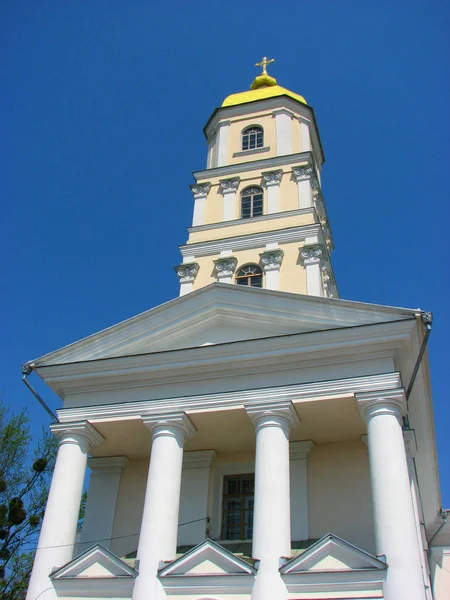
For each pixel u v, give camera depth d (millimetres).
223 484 17641
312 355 15547
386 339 14992
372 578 12312
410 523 12578
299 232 22859
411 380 14992
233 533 16906
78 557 14352
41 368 17344
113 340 17484
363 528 15750
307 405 15094
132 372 16734
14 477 25734
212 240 23828
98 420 16344
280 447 14430
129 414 16172
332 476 16719
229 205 24969
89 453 17922
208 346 16141
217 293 17281
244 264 22828
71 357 17500
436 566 18938
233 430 16531
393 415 14023
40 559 14438
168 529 14164
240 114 28484
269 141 27094
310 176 24906
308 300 16281
